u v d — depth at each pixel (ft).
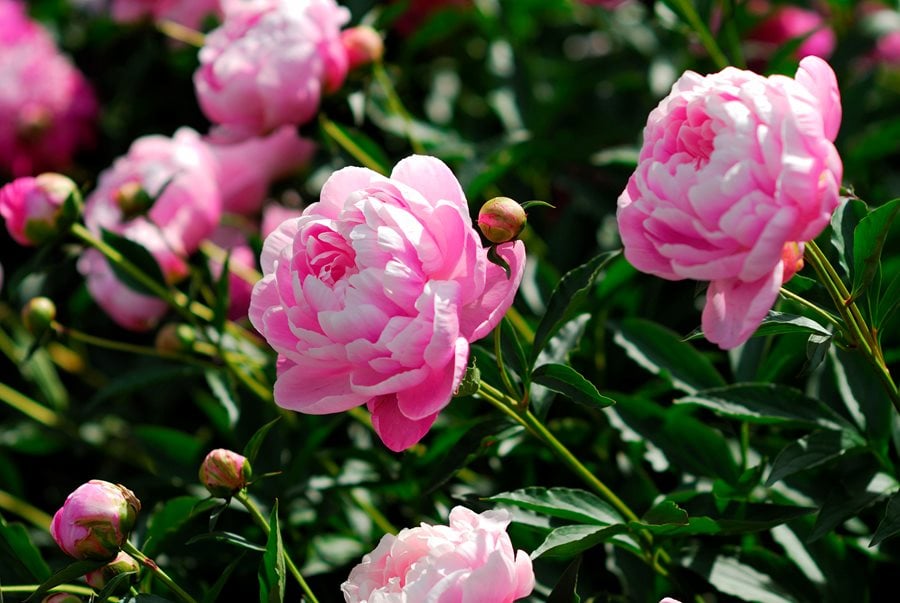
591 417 4.84
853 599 4.36
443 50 6.35
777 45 6.10
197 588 4.65
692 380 4.60
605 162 5.20
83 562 4.11
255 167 5.62
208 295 5.20
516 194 5.57
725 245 3.81
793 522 4.45
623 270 4.81
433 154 5.38
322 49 4.94
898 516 4.06
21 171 6.66
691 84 3.94
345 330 3.90
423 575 3.90
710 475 4.51
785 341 4.54
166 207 5.26
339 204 4.06
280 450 4.86
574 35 6.29
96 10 7.33
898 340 4.80
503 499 4.22
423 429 3.96
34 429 5.71
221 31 5.05
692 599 4.37
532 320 4.91
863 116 5.43
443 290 3.88
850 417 4.51
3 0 6.88
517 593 3.99
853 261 4.08
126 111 6.59
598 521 4.22
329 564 4.71
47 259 4.87
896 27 5.64
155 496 5.00
